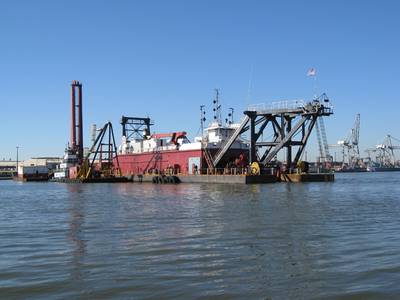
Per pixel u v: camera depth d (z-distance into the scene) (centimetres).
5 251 2019
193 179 9156
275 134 8488
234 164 8962
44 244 2181
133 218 3181
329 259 1725
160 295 1313
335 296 1287
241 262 1703
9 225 2964
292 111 7856
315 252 1862
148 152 11112
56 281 1471
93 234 2466
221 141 9450
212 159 9238
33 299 1297
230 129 9738
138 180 10925
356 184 8762
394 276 1465
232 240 2172
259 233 2372
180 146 10112
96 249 2011
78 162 14525
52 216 3491
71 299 1291
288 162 8519
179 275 1523
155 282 1440
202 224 2766
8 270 1639
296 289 1356
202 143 9469
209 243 2100
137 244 2109
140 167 11444
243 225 2680
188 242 2136
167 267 1638
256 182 8038
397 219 2942
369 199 4675
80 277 1519
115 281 1459
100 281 1462
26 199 5734
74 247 2078
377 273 1504
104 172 12144
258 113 8181
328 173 9069
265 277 1489
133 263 1711
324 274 1511
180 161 10050
